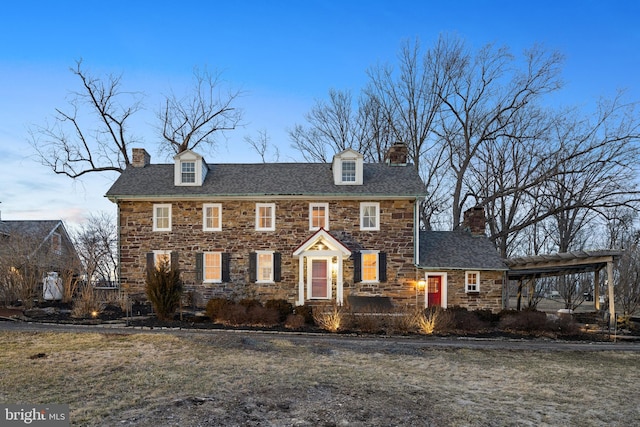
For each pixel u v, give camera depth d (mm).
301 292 19578
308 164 22875
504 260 20672
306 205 20297
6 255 18281
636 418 7512
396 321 15734
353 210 20266
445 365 10938
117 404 7098
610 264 17484
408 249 20125
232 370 9469
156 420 6469
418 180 21109
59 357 10109
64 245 30812
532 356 12477
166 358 10312
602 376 10406
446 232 22859
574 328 16266
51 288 19844
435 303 20078
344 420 6812
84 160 30438
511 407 7863
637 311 23719
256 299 19156
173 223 20250
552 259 18641
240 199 20234
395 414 7180
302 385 8547
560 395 8734
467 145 30750
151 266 19766
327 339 13703
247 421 6598
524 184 29000
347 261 20078
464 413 7391
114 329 13953
